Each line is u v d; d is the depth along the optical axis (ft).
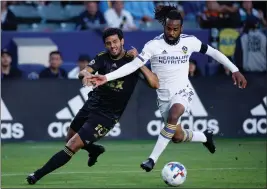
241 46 186.70
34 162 133.59
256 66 187.83
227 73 184.75
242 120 177.68
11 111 168.76
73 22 195.11
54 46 182.19
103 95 99.81
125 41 181.47
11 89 168.76
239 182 103.81
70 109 170.91
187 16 199.11
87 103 105.19
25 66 179.93
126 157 141.79
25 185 99.76
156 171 119.24
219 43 186.09
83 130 99.66
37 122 169.99
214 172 117.29
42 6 194.70
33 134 169.78
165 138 102.58
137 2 196.75
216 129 176.35
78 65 176.35
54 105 170.50
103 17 190.49
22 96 169.27
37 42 181.57
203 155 146.10
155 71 106.93
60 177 110.42
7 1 192.03
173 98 106.32
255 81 178.29
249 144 165.37
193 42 107.04
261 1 201.46
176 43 105.60
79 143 99.35
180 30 104.47
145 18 196.75
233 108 177.17
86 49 183.73
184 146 165.27
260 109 178.70
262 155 144.87
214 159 138.41
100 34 183.83
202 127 175.42
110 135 172.76
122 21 191.11
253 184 101.45
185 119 174.29
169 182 98.17
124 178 109.29
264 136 178.81
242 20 192.75
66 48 183.11
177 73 106.42
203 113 175.42
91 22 189.98
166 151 154.81
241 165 127.85
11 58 177.58
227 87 176.76
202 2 200.23
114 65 100.01
